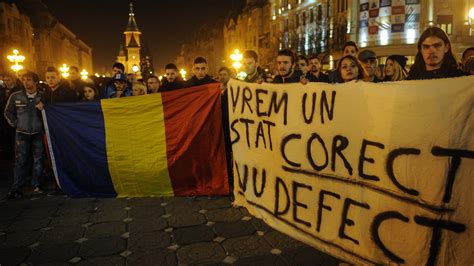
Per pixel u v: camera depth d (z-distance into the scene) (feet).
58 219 16.17
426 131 9.88
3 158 29.43
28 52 205.67
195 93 18.80
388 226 10.74
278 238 13.84
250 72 18.58
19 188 19.39
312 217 13.17
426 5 89.45
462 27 88.63
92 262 12.45
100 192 19.27
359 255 11.54
